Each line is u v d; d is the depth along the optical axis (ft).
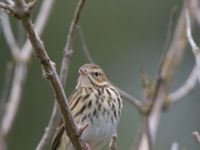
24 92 61.67
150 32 65.77
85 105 38.04
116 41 65.05
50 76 28.81
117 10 65.46
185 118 61.77
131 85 63.46
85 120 38.09
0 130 36.78
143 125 39.47
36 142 61.31
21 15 27.22
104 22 65.26
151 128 39.19
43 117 61.87
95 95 38.34
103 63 64.34
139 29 65.77
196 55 34.83
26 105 61.72
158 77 40.22
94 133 38.06
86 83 39.17
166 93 41.19
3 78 61.16
